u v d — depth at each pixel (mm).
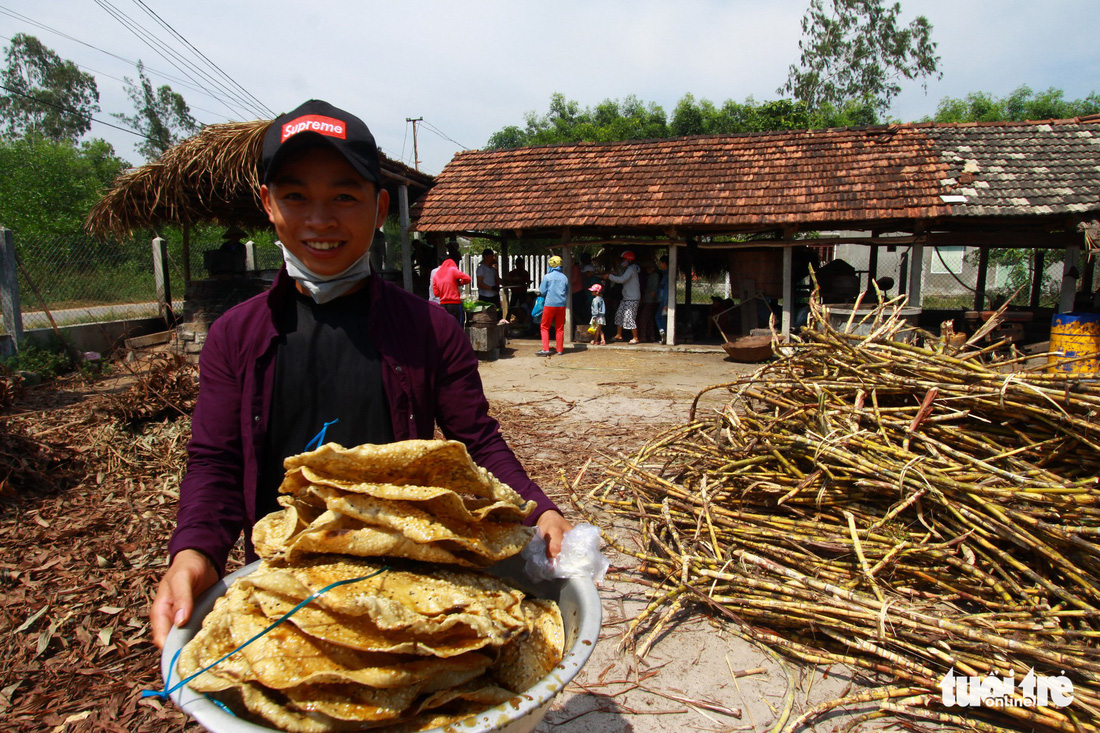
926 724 2371
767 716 2451
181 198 9820
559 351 11984
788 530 3230
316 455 1167
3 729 2355
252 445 1583
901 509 2936
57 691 2570
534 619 1343
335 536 1146
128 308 12719
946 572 2877
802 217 11094
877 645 2623
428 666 1061
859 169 11828
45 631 2932
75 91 60594
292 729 979
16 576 3434
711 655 2820
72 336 10070
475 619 1075
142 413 5781
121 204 9961
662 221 11805
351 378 1618
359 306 1658
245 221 12727
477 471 1263
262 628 1101
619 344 12820
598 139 38094
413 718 1074
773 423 3689
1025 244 11094
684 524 3639
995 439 3234
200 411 1596
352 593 1090
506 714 1021
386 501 1178
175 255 15711
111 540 3912
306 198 1472
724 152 13336
